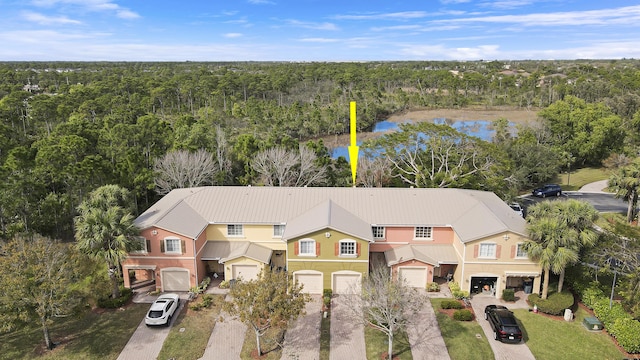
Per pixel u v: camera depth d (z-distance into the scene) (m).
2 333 28.88
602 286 32.19
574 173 72.81
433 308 31.73
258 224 36.19
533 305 31.56
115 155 55.88
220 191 39.62
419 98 132.88
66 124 62.81
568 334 28.69
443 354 26.70
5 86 121.00
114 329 29.47
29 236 38.31
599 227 39.31
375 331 29.12
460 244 33.62
